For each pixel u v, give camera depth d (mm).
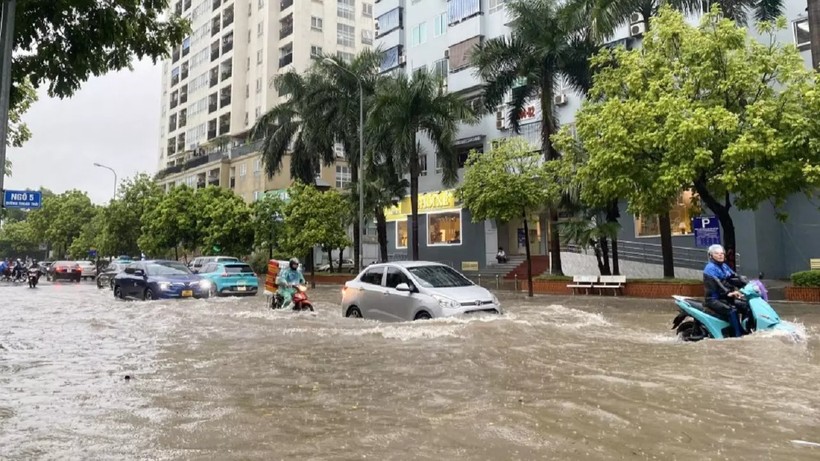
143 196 50781
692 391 5246
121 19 7996
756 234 23453
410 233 38688
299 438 4039
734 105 14211
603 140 14781
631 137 14297
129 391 5621
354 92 33688
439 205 36438
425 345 8023
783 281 22891
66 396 5430
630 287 20438
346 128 33750
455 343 8094
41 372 6668
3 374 6559
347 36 61188
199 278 19531
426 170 38000
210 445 3906
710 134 13266
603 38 22297
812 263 22141
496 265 32375
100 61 8383
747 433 4035
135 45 8773
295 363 7008
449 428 4207
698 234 16578
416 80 27484
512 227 34188
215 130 65750
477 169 20656
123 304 17172
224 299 18750
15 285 36344
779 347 7254
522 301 18609
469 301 10391
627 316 13164
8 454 3754
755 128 13078
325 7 59531
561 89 30266
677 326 9047
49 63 8203
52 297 22266
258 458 3623
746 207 14391
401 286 10914
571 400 4969
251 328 10680
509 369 6363
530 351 7461
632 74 15219
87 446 3910
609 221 22219
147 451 3797
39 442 4000
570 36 23562
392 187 32344
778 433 4035
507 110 32125
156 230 42656
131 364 7164
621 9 21031
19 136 13445
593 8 21203
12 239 82625
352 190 32281
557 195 21422
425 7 38844
